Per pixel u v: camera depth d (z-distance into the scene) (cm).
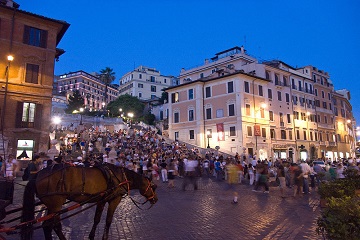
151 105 8281
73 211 1053
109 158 2488
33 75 2797
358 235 436
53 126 5288
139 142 4075
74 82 11775
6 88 2534
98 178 622
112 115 7512
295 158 5178
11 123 2620
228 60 5744
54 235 721
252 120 4472
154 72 10894
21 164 2500
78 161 1922
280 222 884
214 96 4716
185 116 5000
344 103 7462
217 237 716
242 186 1973
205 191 1677
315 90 6256
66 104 8550
